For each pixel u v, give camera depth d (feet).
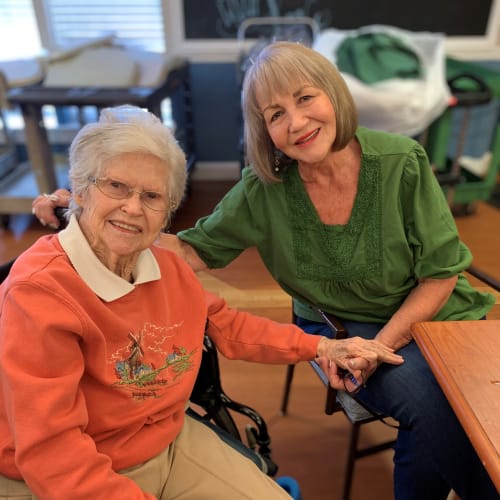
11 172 10.66
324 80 3.40
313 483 4.95
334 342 3.65
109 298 2.80
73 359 2.63
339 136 3.54
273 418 5.71
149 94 8.08
